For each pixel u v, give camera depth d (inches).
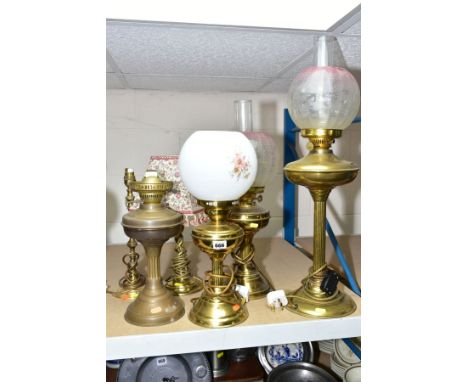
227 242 22.6
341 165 22.7
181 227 24.3
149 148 47.0
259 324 23.2
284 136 48.3
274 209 51.1
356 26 25.7
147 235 22.4
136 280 29.4
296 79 23.3
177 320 23.8
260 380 33.3
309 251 43.3
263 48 29.6
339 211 52.7
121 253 41.7
